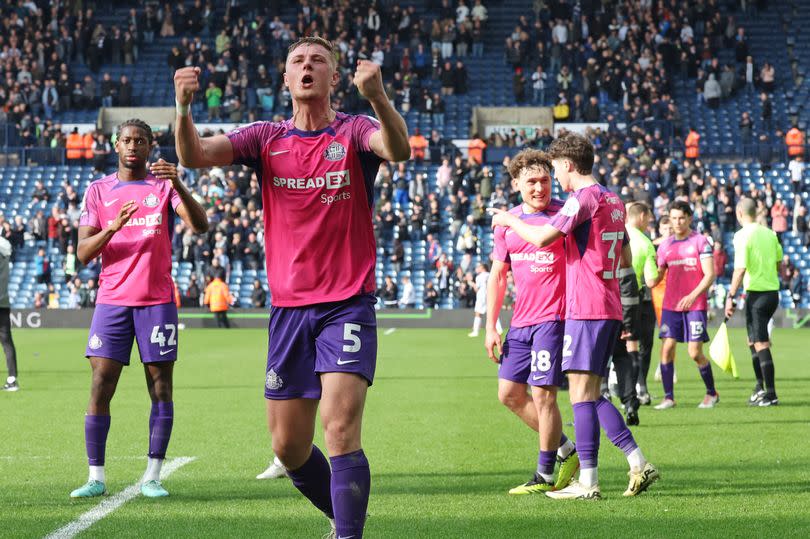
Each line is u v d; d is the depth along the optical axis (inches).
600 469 384.2
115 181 350.6
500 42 2112.5
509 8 2174.0
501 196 1665.8
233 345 1163.9
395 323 1565.0
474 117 1891.0
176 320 347.3
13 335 1373.0
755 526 284.0
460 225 1663.4
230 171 1689.2
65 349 1119.0
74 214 1653.5
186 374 818.8
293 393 239.1
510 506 315.9
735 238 597.6
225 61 1952.5
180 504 320.8
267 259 242.1
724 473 370.9
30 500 327.9
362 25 2032.5
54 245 1691.7
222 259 1578.5
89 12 2069.4
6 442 464.1
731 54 2070.6
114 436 479.2
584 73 1903.3
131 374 831.7
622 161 1649.9
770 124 1899.6
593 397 330.6
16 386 701.3
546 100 1956.2
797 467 382.9
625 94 1904.5
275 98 1947.6
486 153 1796.3
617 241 331.9
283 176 236.7
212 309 1520.7
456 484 353.7
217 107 1877.5
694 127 1909.4
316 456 252.7
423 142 1804.9
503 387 350.9
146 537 275.3
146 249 343.0
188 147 224.7
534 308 343.0
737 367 880.9
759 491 336.2
